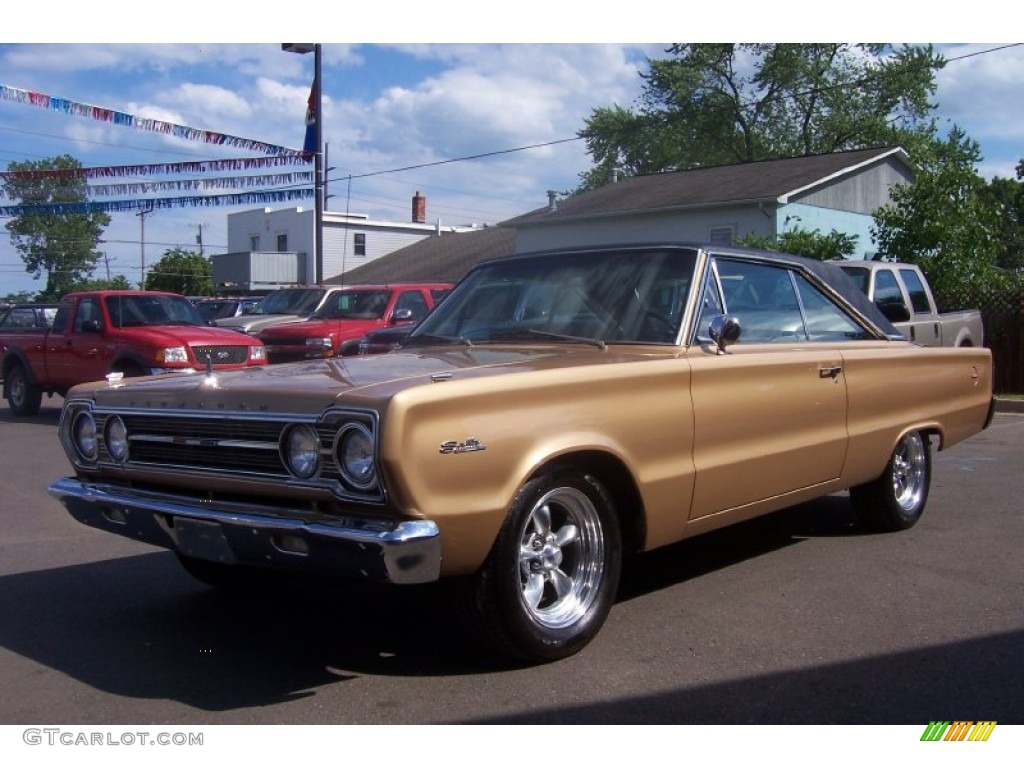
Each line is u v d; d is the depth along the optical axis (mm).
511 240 38844
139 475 4355
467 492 3662
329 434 3627
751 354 5027
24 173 18750
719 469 4727
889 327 6336
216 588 5410
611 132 44656
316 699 3846
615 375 4227
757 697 3793
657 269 5109
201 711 3746
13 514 7602
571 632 4160
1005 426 12109
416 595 5262
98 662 4289
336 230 44188
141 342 12633
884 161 26234
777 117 41031
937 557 5855
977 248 16219
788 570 5598
